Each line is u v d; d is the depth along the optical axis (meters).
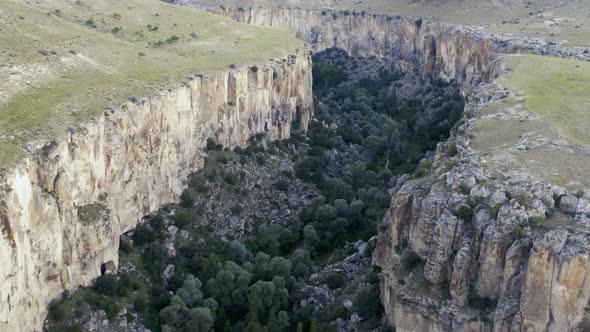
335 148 188.62
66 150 107.00
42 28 149.00
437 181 101.44
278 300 118.44
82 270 110.75
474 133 117.94
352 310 110.25
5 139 101.50
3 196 89.69
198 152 151.12
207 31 192.75
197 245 133.88
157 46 169.25
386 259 107.25
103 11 186.88
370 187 165.50
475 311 89.62
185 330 109.75
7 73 122.06
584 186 92.69
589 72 155.00
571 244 81.25
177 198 143.12
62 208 104.06
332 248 142.00
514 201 89.12
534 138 109.31
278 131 178.50
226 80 157.38
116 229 119.31
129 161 126.25
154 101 132.38
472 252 89.94
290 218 151.25
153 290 118.75
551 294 81.88
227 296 119.44
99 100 123.31
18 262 91.75
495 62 176.88
